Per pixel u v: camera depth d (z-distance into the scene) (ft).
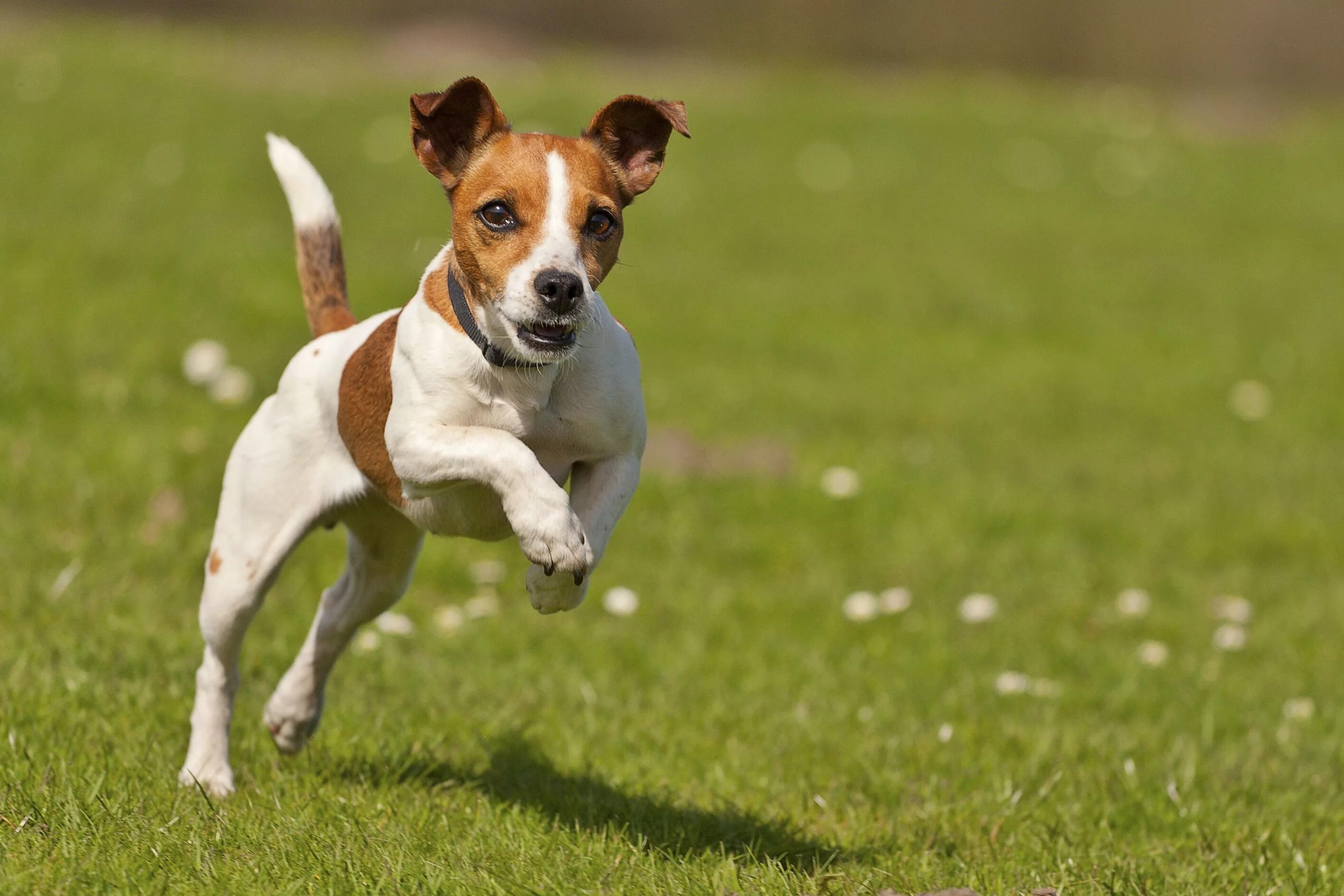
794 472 46.65
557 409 21.07
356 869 19.80
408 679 29.27
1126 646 35.76
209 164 78.84
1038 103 120.98
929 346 64.39
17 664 26.35
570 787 24.43
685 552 39.88
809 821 24.08
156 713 25.31
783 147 99.55
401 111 97.14
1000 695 31.19
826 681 31.42
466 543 38.86
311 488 23.07
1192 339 68.33
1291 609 38.37
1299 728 29.89
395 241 69.51
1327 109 132.77
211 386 46.44
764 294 69.51
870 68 142.41
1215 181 101.09
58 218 63.62
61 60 100.68
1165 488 48.60
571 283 19.88
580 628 33.73
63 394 43.68
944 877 21.35
